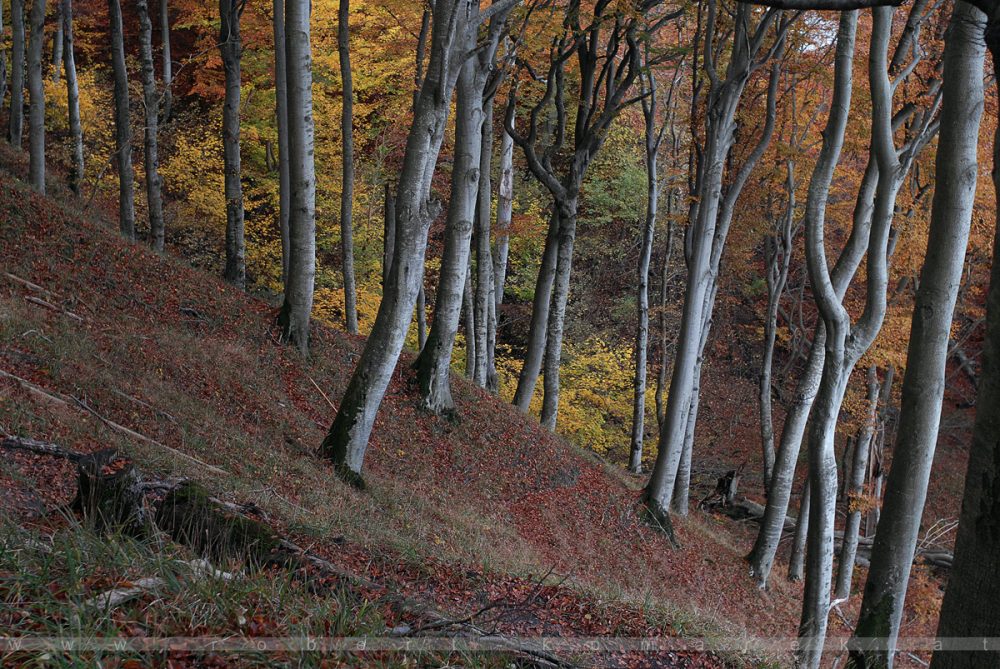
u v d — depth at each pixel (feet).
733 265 85.71
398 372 57.00
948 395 111.34
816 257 36.22
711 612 46.50
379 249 95.66
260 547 20.38
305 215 52.95
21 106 79.20
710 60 58.13
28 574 14.62
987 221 63.46
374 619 17.30
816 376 57.41
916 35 43.93
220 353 47.85
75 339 39.47
